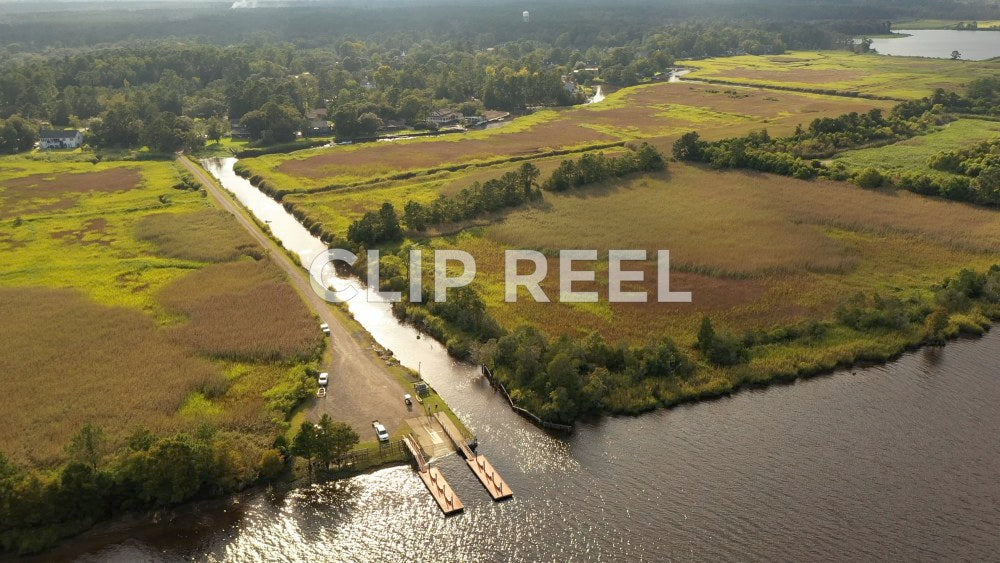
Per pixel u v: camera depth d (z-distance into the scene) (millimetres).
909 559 64188
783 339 100812
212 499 71875
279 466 74000
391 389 90688
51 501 66688
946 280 116562
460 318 105688
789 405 87438
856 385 91750
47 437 78438
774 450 78812
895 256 129000
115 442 77250
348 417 84750
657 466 76562
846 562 63969
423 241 139125
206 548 66312
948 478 74312
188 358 96250
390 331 108250
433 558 65688
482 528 68750
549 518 69750
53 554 65062
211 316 108500
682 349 97500
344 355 99000
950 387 91125
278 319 107688
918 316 106562
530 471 76250
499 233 142500
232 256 134250
